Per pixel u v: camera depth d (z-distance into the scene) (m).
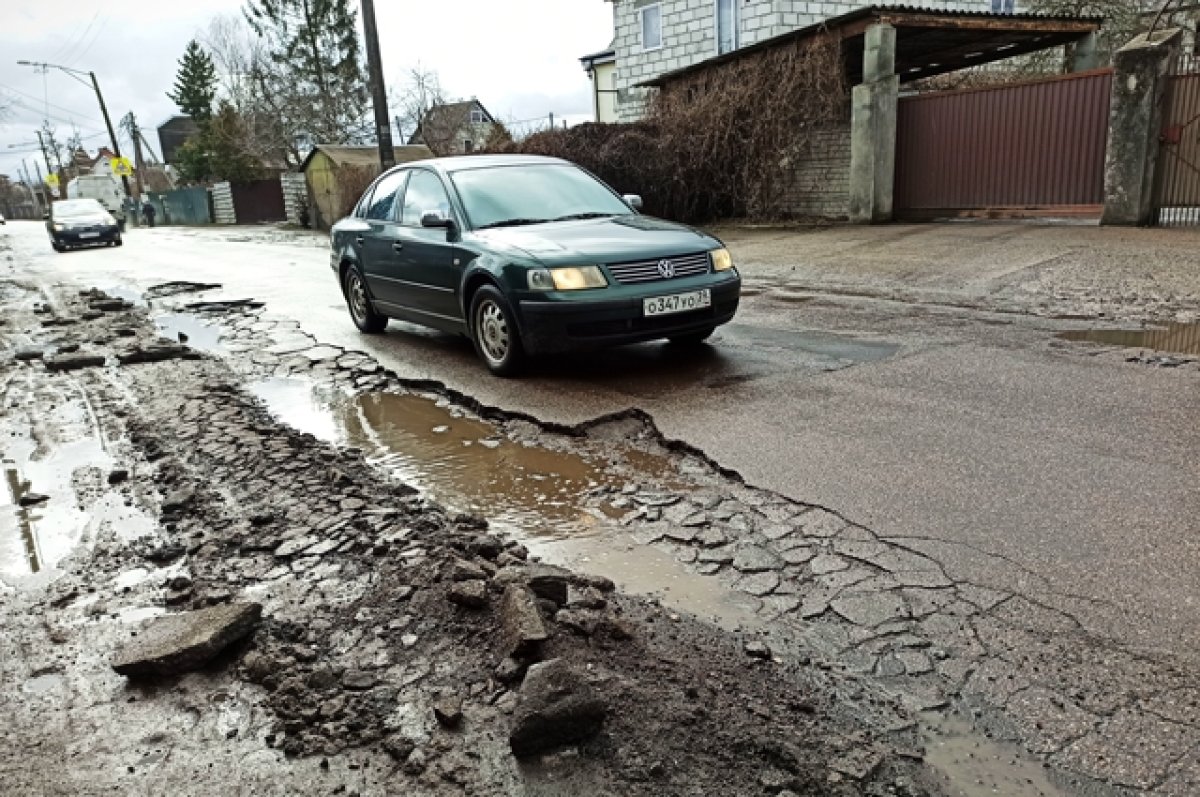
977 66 19.62
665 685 2.46
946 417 4.76
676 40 22.08
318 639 2.87
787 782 2.08
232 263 17.38
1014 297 8.11
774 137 16.22
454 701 2.42
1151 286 7.90
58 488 4.59
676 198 17.81
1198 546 3.13
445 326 7.15
